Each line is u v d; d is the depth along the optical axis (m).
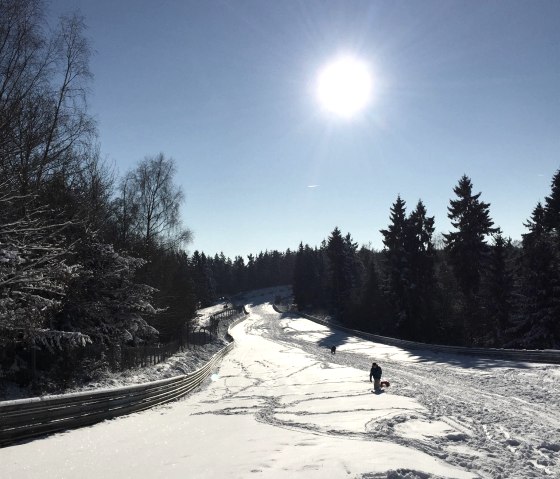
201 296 131.12
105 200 27.25
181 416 15.78
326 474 6.94
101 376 22.34
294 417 14.03
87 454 9.50
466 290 54.31
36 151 18.61
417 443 9.49
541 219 52.69
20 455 9.46
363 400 16.88
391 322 62.91
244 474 7.18
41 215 18.97
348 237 103.56
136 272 33.22
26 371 19.61
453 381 22.25
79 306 22.75
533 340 43.25
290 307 127.94
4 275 14.48
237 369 37.50
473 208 53.25
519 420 12.45
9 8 17.03
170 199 39.75
